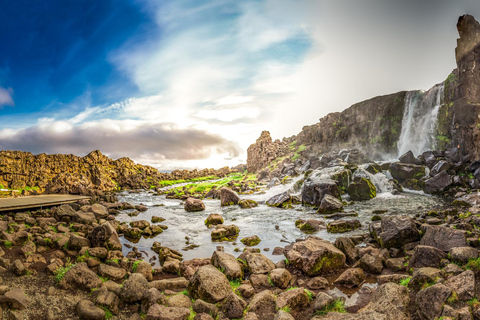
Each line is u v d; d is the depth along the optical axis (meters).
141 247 16.02
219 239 17.23
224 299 8.84
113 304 8.41
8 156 46.19
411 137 38.53
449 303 6.89
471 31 28.45
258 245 15.70
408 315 7.06
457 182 24.59
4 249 12.40
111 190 55.41
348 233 16.83
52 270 10.41
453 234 10.84
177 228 20.45
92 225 18.84
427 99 36.19
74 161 54.66
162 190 55.34
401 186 28.31
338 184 29.02
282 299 8.48
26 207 23.58
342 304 8.52
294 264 11.49
